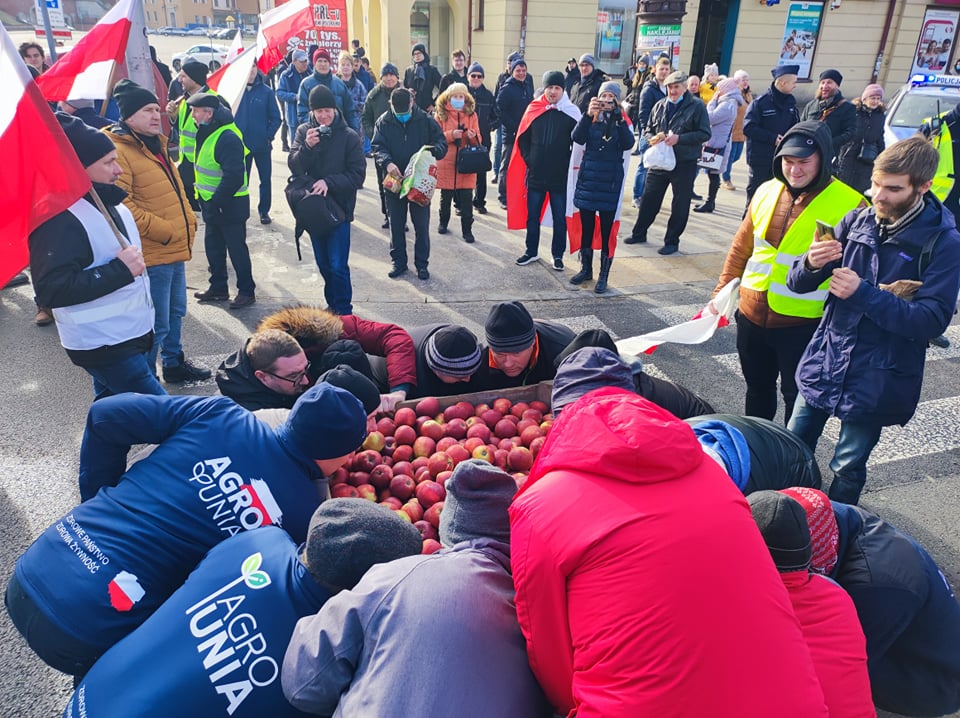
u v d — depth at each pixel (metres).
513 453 3.03
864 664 1.94
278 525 2.22
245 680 1.73
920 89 9.48
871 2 17.33
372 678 1.55
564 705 1.68
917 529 3.67
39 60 7.94
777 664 1.41
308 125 5.54
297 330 3.37
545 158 6.88
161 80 7.98
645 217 8.21
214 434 2.27
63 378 4.99
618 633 1.43
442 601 1.62
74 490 3.80
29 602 2.02
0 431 4.32
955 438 4.55
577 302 6.62
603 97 6.12
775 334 3.70
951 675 2.33
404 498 2.93
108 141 3.31
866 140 8.41
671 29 10.73
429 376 3.73
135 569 2.05
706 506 1.55
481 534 1.92
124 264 3.33
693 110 7.43
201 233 8.27
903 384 2.91
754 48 17.50
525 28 15.84
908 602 2.25
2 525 3.51
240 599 1.84
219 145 5.64
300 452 2.29
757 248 3.71
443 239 8.34
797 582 1.97
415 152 6.77
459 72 11.52
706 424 2.83
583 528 1.53
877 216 2.88
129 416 2.32
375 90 8.36
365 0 20.70
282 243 7.94
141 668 1.75
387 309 6.33
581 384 2.23
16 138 2.84
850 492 3.19
